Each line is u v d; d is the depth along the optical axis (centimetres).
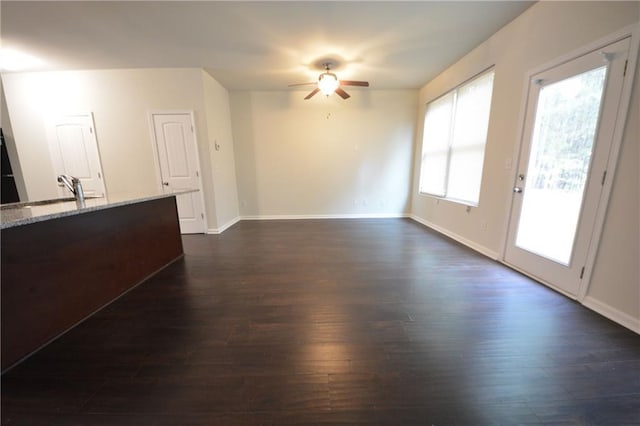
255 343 160
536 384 128
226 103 487
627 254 168
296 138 523
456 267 276
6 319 141
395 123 520
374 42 305
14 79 388
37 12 237
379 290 227
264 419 111
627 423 108
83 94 391
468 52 336
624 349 150
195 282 248
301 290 228
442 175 422
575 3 198
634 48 161
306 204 550
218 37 290
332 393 124
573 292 207
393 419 111
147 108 395
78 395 124
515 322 178
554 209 224
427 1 230
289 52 331
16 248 146
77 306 183
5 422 111
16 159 420
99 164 412
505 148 278
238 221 530
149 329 175
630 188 166
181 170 417
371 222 509
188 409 116
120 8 234
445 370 137
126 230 232
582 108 198
